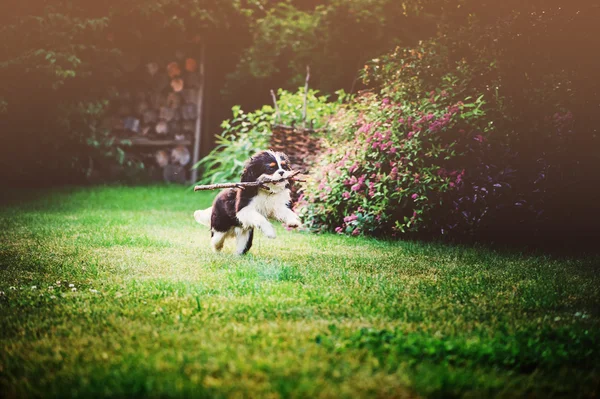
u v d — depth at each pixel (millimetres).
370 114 9375
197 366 3287
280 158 6621
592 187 7668
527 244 7852
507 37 8195
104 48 14773
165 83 15859
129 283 5332
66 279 5520
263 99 15484
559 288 5363
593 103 7750
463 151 7988
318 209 8781
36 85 13789
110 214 10227
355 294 5000
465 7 9023
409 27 13641
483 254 7035
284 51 14883
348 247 7453
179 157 16141
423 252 7164
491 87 8430
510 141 7949
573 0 7863
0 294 4914
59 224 8922
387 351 3588
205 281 5410
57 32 13867
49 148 14391
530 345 3725
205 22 15414
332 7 14305
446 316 4441
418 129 8242
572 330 4086
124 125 15648
